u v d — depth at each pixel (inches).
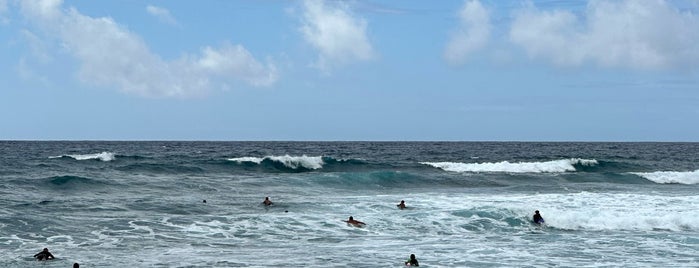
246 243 919.7
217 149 4387.3
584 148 5354.3
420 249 891.4
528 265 797.2
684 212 1178.0
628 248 906.1
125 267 767.7
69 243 887.7
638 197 1400.1
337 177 1694.1
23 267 759.1
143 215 1097.4
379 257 839.1
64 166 2020.2
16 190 1369.3
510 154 3769.7
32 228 960.3
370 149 4586.6
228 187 1528.1
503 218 1114.1
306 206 1228.5
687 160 3107.8
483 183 1775.3
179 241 919.0
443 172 2055.9
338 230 1013.8
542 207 1227.9
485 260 824.9
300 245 910.4
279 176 1764.3
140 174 1779.0
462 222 1085.8
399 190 1587.1
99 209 1144.8
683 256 854.5
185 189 1478.8
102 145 5502.0
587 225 1087.0
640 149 5157.5
